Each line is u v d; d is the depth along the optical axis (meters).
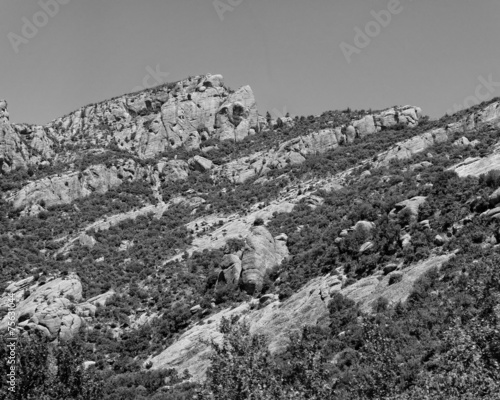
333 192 84.81
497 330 25.95
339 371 36.56
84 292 73.62
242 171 113.44
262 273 62.81
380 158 90.31
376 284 48.31
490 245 43.62
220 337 53.59
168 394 46.25
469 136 85.50
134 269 80.25
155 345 60.22
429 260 46.62
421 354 33.28
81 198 108.88
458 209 51.38
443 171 65.00
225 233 83.56
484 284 30.56
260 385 24.72
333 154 106.75
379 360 28.92
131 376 52.25
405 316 39.81
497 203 48.41
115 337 64.38
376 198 69.75
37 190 106.44
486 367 25.11
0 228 96.56
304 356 28.11
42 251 89.69
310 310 50.34
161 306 68.19
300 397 25.09
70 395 32.75
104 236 93.12
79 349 35.06
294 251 66.50
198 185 112.75
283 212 83.12
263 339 27.48
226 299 61.97
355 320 44.06
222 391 24.69
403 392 28.56
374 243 54.06
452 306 35.47
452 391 23.95
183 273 74.88
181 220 97.75
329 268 56.12
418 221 53.75
